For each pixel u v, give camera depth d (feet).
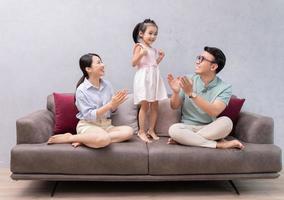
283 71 10.01
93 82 8.26
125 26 9.73
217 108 7.68
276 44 9.95
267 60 9.98
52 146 7.29
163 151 7.32
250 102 10.05
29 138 7.47
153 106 8.64
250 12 9.86
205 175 7.39
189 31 9.82
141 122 8.54
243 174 7.42
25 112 9.73
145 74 8.39
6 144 9.73
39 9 9.57
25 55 9.63
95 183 8.53
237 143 7.39
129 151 7.29
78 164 7.22
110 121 8.40
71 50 9.70
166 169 7.28
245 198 7.50
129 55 9.79
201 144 7.51
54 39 9.64
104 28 9.70
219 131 7.59
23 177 7.19
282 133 10.00
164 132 8.85
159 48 9.82
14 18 9.55
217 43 9.88
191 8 9.78
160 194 7.73
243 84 9.99
